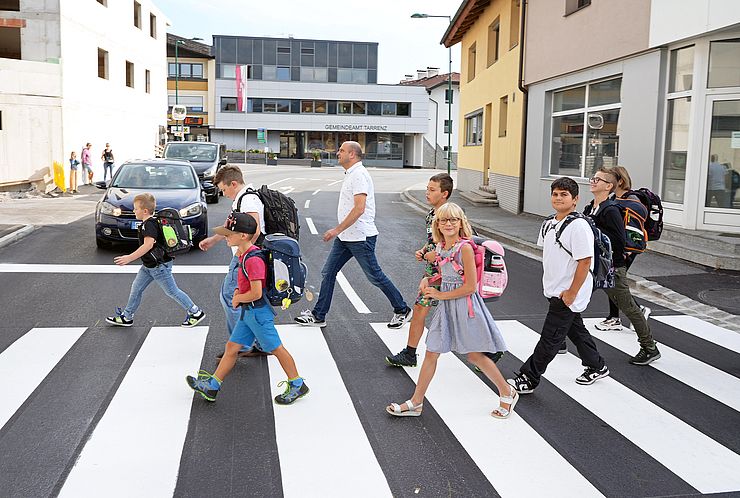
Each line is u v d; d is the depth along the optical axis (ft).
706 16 34.35
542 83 57.11
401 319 24.29
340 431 15.52
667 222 38.96
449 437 15.33
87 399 17.16
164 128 135.54
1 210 58.39
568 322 17.58
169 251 22.91
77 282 30.71
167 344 21.81
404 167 209.05
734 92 35.01
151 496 12.53
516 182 63.21
